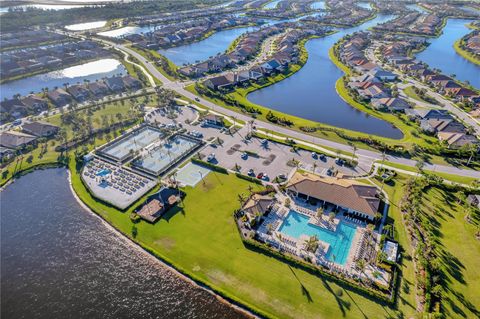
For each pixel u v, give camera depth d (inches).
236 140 5000.0
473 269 2896.2
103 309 2706.7
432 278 2778.1
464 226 3361.2
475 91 6776.6
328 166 4350.4
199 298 2733.8
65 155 4702.3
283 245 3152.1
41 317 2659.9
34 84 7480.3
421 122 5492.1
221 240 3233.3
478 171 4286.4
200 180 4106.8
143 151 4763.8
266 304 2628.0
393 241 3176.7
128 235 3334.2
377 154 4633.4
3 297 2817.4
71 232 3440.0
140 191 3934.5
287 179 4082.2
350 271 2886.3
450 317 2498.8
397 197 3782.0
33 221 3602.4
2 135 5059.1
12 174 4325.8
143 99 6471.5
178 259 3046.3
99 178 4188.0
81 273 3009.4
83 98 6560.0
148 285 2871.6
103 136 5147.6
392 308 2578.7
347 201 3535.9
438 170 4296.3
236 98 6574.8
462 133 5007.4
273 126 5418.3
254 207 3462.1
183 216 3540.8
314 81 7657.5
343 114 6072.8
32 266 3090.6
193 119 5679.1
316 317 2522.1
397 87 7165.4
